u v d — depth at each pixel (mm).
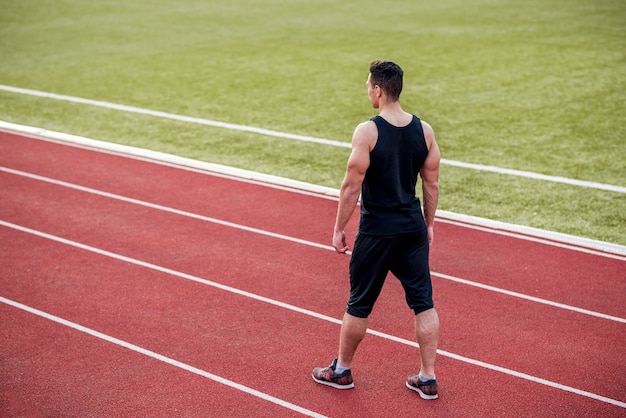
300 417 4996
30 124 12359
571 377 5449
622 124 12164
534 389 5301
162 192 9344
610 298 6625
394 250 4770
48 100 13898
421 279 4914
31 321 6254
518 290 6781
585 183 9586
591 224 8312
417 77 15633
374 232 4727
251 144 11352
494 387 5324
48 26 21375
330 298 6652
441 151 10969
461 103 13633
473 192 9336
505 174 9969
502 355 5730
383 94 4637
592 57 17078
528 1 25281
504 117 12703
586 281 6941
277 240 7902
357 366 5586
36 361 5656
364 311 5000
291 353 5770
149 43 19281
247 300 6621
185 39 19859
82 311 6426
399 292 6738
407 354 5750
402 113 4703
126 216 8594
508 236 7930
